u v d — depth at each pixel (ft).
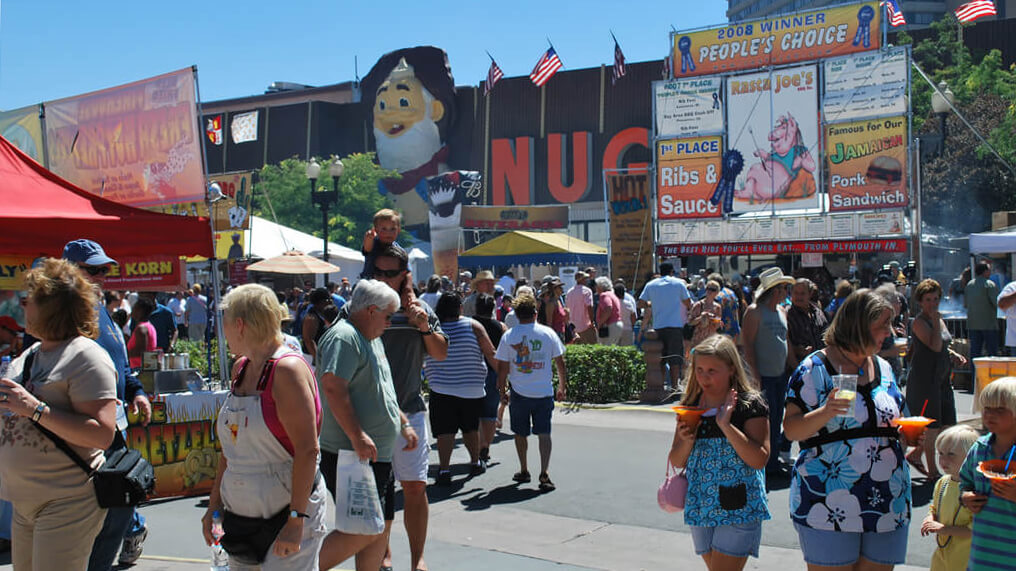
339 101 225.15
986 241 55.21
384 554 17.95
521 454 28.96
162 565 20.56
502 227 97.25
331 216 173.37
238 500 12.76
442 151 189.78
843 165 67.82
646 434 36.35
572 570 20.24
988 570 12.60
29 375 13.15
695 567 20.45
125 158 36.94
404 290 19.72
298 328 57.98
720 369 14.61
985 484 12.75
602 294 52.60
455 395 28.94
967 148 115.03
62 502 13.21
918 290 26.43
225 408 12.89
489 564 20.75
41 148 39.68
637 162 174.50
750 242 71.26
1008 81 130.82
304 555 12.91
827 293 63.77
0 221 25.72
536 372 28.35
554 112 181.37
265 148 203.72
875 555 13.52
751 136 70.49
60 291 13.21
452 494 27.96
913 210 66.23
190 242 29.50
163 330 45.37
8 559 20.74
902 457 13.75
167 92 35.29
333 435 16.75
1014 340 44.06
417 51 190.90
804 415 13.65
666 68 75.15
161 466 27.58
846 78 67.21
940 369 26.32
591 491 27.76
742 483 14.43
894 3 69.10
